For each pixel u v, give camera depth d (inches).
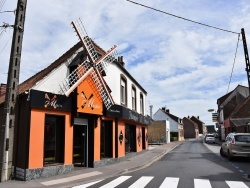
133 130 939.3
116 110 688.4
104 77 689.6
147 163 693.9
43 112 477.1
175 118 2940.5
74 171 530.0
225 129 2039.9
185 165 629.0
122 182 422.9
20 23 454.0
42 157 466.6
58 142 515.8
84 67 568.4
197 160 740.0
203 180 422.9
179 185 385.4
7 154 438.6
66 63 543.2
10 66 446.3
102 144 668.1
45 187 388.2
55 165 491.5
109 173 513.0
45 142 487.5
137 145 946.7
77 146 611.2
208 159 762.8
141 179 444.5
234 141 703.1
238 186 374.9
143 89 1085.1
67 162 518.0
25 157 442.9
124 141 769.6
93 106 584.1
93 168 575.5
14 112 453.1
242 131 1465.3
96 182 431.5
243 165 615.5
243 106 1552.7
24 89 500.1
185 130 3865.7
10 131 444.1
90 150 598.2
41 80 482.6
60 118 523.8
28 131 448.5
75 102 537.0
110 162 657.6
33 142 452.8
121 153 733.3
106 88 628.4
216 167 580.4
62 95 512.1
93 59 601.9
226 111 2098.9
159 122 2068.2
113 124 702.5
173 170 546.9
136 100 959.0
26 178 434.3
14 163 463.2
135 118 867.4
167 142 2081.7
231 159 725.3
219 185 382.3
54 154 505.0
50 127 502.0
